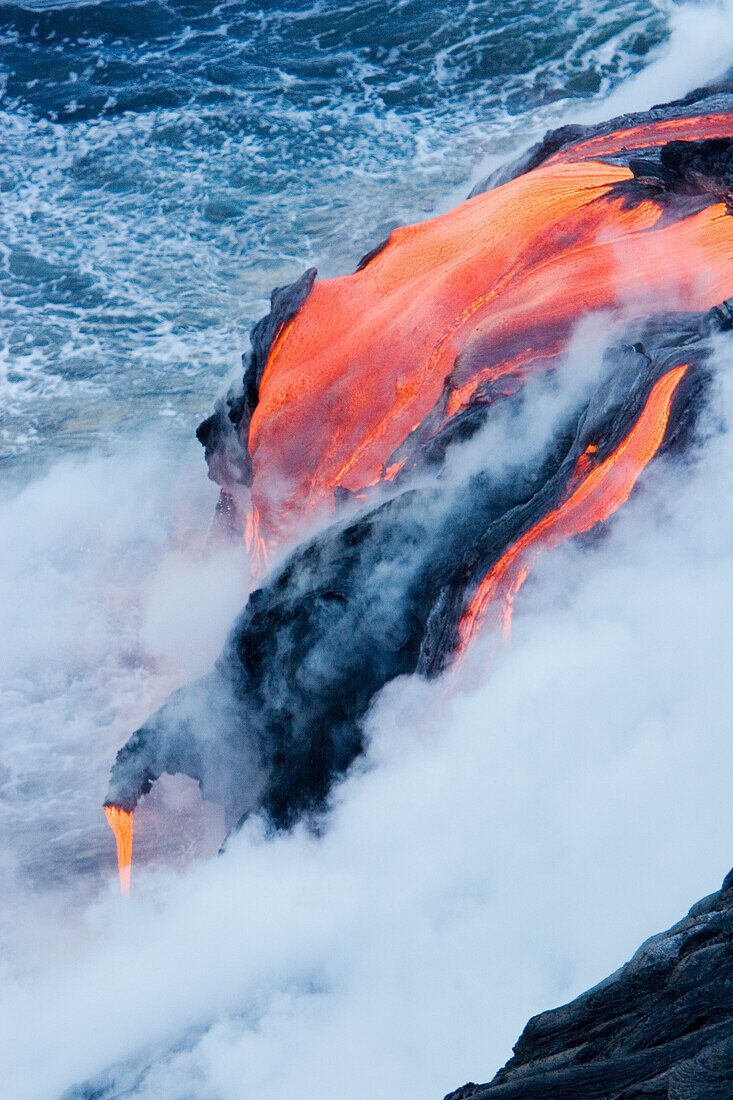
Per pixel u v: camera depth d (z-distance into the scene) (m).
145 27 101.31
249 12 102.06
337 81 92.31
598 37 92.00
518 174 52.16
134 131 88.88
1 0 104.06
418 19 97.62
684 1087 14.45
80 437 60.91
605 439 30.50
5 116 92.19
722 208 38.53
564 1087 16.27
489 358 35.66
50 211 81.06
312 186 80.88
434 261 42.91
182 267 74.12
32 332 69.12
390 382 39.88
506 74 90.69
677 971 16.81
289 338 43.81
